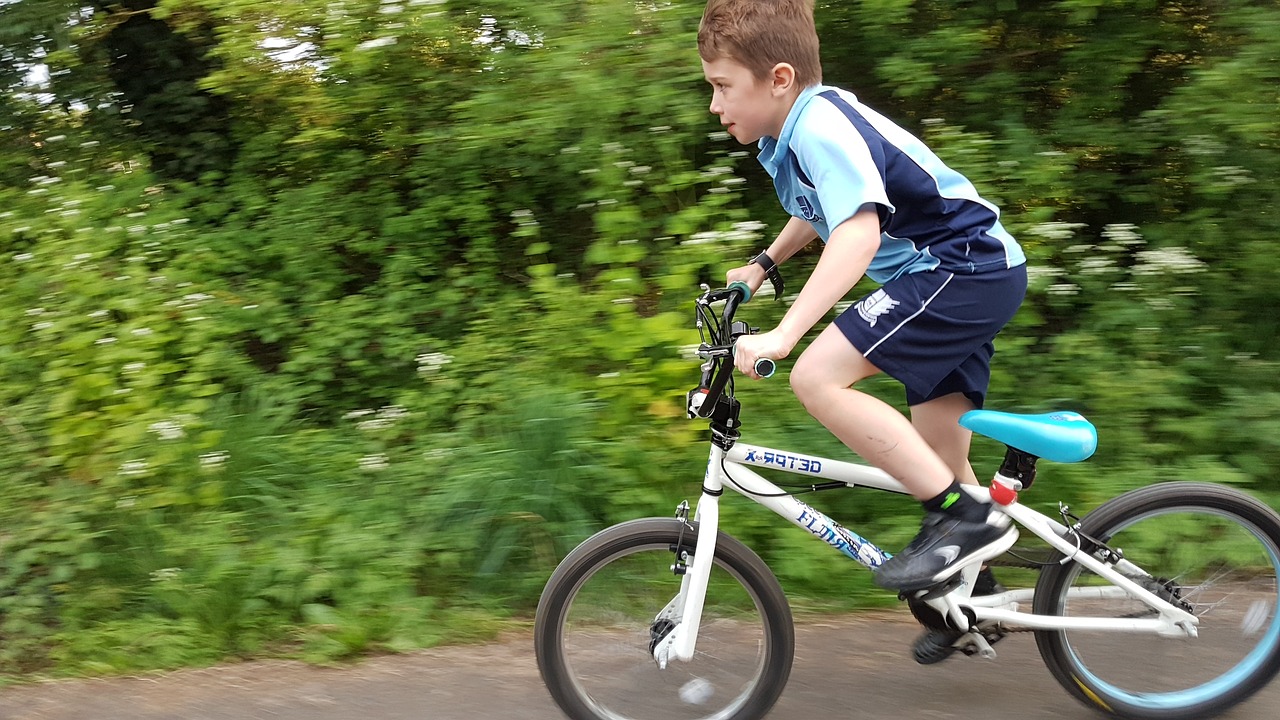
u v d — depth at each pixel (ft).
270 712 8.88
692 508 10.86
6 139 19.97
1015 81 13.92
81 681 9.63
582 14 13.29
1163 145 13.33
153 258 15.57
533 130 13.60
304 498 12.03
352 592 10.53
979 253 7.34
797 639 9.65
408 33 14.39
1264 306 12.81
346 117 15.97
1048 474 11.09
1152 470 11.20
